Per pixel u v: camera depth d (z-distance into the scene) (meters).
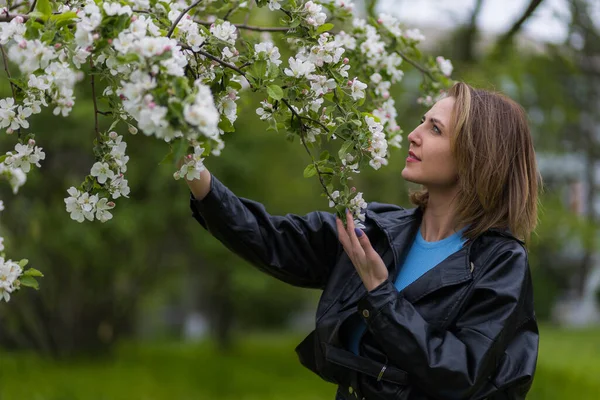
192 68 1.88
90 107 6.60
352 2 2.70
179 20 1.83
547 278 20.72
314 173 1.90
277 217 2.10
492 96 2.00
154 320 22.22
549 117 7.46
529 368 1.80
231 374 10.38
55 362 11.10
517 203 1.94
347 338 1.93
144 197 8.41
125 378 9.61
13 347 12.59
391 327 1.71
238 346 15.07
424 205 2.08
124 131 7.10
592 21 6.24
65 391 8.24
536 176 2.01
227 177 8.65
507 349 1.83
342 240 1.83
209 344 15.99
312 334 2.05
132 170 7.82
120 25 1.60
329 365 1.92
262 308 16.28
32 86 1.83
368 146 1.87
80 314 11.53
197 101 1.43
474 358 1.70
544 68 6.93
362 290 1.93
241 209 2.02
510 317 1.76
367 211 2.07
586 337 17.09
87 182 1.86
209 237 9.20
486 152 1.92
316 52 1.95
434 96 2.88
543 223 8.27
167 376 9.98
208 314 16.30
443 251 1.93
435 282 1.83
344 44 2.58
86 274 10.70
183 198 8.22
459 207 1.94
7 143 6.85
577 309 23.38
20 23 1.70
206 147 1.67
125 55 1.52
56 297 11.12
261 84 1.87
